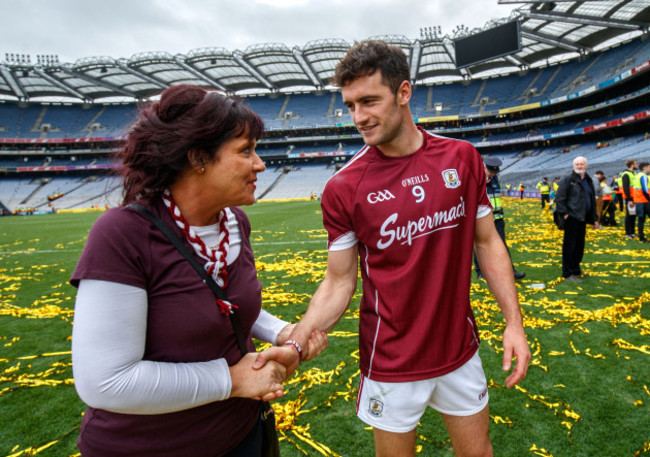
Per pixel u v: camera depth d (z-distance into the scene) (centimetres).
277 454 141
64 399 305
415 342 146
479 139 5022
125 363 91
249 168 108
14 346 417
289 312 491
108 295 89
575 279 553
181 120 98
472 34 3584
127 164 103
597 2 2933
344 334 405
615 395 270
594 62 4216
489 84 5150
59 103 5691
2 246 1350
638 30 3506
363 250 159
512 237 976
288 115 5506
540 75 4803
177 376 96
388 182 149
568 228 551
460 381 152
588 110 3931
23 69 4178
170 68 4178
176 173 103
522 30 3744
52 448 245
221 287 111
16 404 299
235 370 109
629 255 701
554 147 4338
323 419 262
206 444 111
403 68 143
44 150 5303
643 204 831
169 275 100
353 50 142
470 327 156
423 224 146
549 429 239
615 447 221
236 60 4072
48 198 4809
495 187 575
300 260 820
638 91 3325
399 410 149
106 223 94
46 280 751
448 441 234
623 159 3050
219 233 114
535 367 315
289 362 124
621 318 401
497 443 230
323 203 162
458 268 153
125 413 95
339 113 5375
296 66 4525
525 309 445
